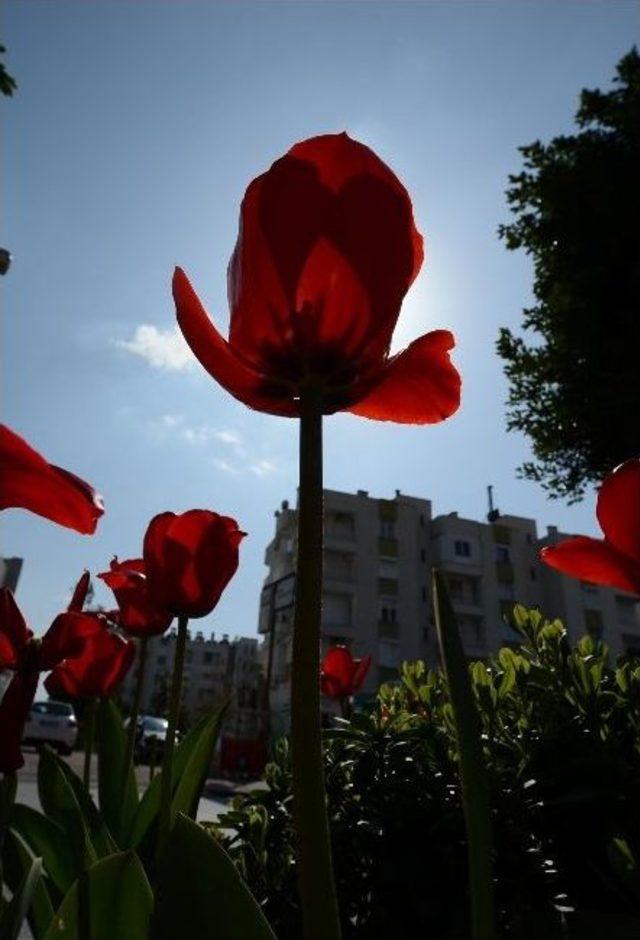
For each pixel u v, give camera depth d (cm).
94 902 84
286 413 65
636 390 731
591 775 164
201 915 64
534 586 4269
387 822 160
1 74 521
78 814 147
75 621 103
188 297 62
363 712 195
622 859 122
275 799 180
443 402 72
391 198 61
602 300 824
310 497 57
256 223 60
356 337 60
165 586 123
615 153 873
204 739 158
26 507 52
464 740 53
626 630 4228
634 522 65
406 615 3916
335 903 49
